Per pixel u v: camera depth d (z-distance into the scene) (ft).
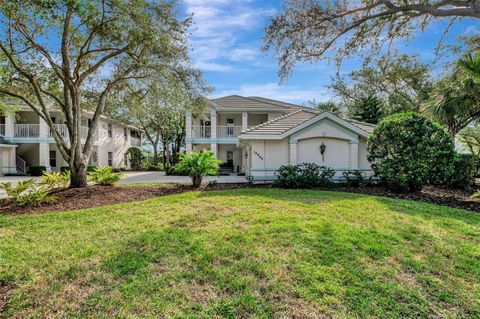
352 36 35.68
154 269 11.25
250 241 14.06
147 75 34.60
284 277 10.56
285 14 34.12
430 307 9.00
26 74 28.35
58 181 31.71
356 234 14.96
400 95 71.92
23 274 10.84
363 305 8.98
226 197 25.98
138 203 24.30
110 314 8.49
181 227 16.65
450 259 12.31
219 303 9.02
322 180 34.32
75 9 22.15
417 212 20.03
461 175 32.71
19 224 17.93
